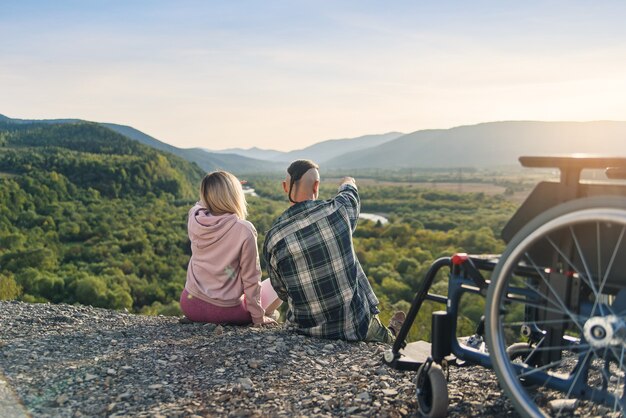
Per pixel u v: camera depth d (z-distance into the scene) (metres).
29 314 4.50
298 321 3.90
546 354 2.23
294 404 2.62
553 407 2.30
